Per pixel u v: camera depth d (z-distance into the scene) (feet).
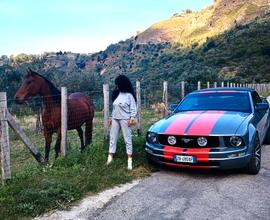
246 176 22.94
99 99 97.76
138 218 16.44
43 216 16.79
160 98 83.87
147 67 417.08
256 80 234.17
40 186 19.56
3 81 86.53
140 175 23.30
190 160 22.25
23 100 29.76
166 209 17.48
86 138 35.63
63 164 25.31
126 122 24.47
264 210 17.13
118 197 19.27
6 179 20.98
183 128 23.22
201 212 16.99
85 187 20.13
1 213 16.57
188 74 173.58
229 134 22.00
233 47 359.25
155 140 24.04
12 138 48.52
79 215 16.92
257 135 23.94
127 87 24.59
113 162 25.11
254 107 26.84
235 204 17.98
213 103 27.58
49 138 29.53
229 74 261.24
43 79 30.32
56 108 29.22
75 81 103.81
